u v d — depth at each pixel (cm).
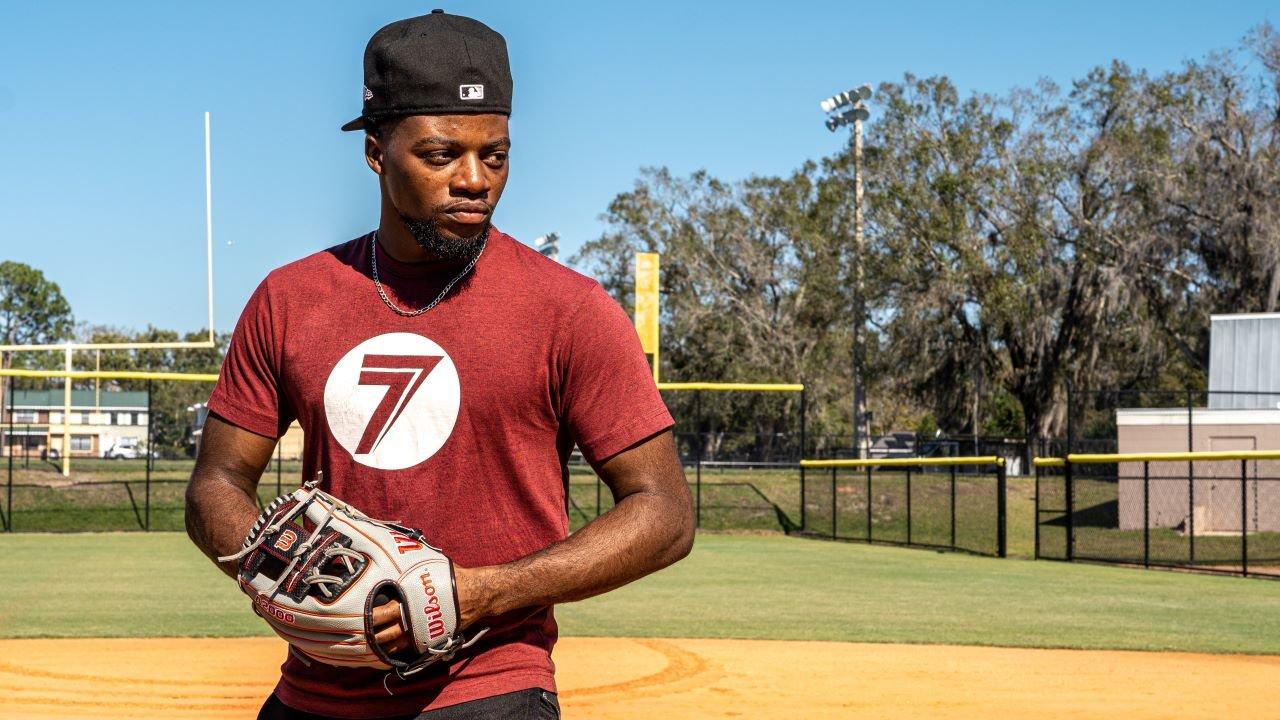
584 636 1027
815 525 2891
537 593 200
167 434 5284
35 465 3177
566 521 227
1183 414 2677
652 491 213
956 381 4331
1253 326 3047
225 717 687
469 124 207
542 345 215
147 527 2581
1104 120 4203
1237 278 3931
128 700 732
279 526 196
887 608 1276
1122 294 3994
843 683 808
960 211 4144
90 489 2781
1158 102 4078
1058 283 4166
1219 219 3909
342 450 217
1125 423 2725
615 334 218
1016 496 3186
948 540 2558
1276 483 2631
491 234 227
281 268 233
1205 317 4053
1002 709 725
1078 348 4125
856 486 3197
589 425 216
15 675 812
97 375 2477
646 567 208
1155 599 1388
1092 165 4031
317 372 218
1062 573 1766
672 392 5097
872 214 4256
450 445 214
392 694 209
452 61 206
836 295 4784
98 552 2009
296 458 3472
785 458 3984
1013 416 6034
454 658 210
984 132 4175
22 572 1636
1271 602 1352
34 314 9056
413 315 218
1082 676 841
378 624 191
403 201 210
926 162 4200
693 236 5231
